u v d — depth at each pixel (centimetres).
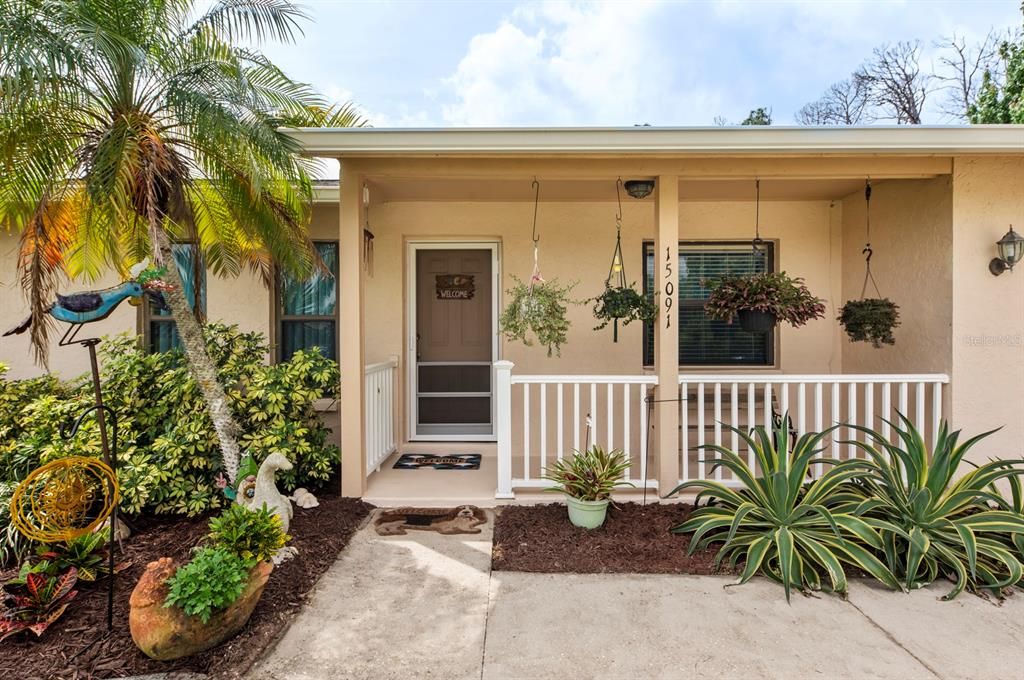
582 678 228
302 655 244
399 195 524
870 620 271
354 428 427
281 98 391
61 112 338
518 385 566
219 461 408
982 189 407
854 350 543
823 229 563
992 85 933
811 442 344
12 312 550
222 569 238
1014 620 271
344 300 422
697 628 263
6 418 436
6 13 289
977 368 412
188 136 367
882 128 368
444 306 585
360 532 377
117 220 337
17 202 356
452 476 482
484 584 307
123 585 292
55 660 233
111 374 434
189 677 225
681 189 506
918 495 322
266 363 559
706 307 437
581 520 374
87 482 286
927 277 438
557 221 559
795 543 323
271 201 390
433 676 230
